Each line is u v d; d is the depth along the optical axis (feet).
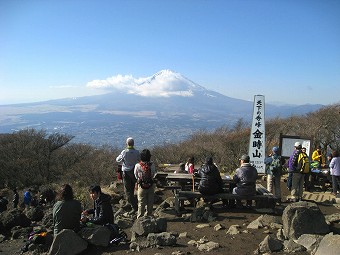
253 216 25.23
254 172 26.40
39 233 23.77
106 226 21.20
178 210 26.61
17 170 76.74
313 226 19.89
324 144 67.92
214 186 26.12
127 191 28.37
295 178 31.09
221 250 18.45
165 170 42.45
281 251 17.78
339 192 35.83
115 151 82.99
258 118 36.60
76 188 49.19
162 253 18.35
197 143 76.02
